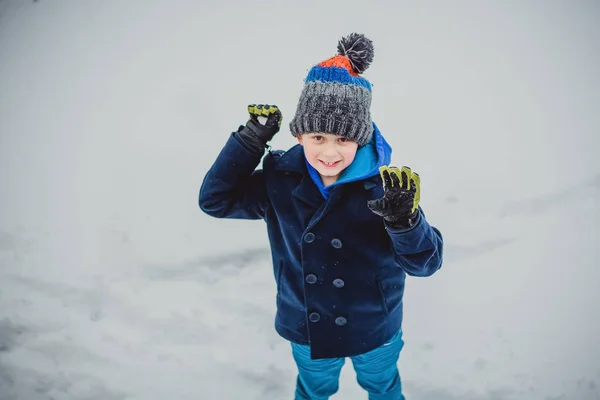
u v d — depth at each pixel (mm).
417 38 5227
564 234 3535
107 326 3115
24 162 4332
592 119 4426
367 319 1903
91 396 2740
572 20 5418
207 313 3166
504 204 3723
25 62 5219
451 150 4152
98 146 4426
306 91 1712
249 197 1939
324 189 1805
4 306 3242
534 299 3156
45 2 5844
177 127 4516
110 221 3807
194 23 5609
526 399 2646
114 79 5027
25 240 3691
